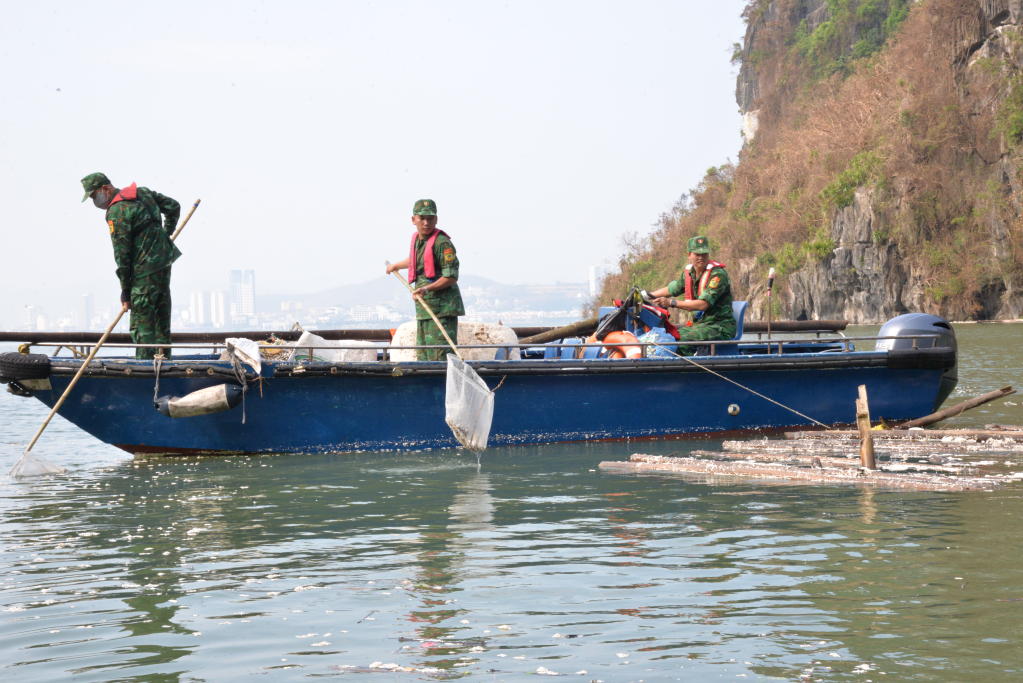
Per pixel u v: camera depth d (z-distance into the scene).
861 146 67.75
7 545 4.29
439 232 7.33
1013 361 17.66
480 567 3.80
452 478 5.98
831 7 102.00
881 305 62.31
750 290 77.56
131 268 7.17
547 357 8.48
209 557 4.03
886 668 2.63
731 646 2.83
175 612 3.27
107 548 4.22
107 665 2.77
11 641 2.98
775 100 107.88
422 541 4.27
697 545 4.09
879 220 61.88
